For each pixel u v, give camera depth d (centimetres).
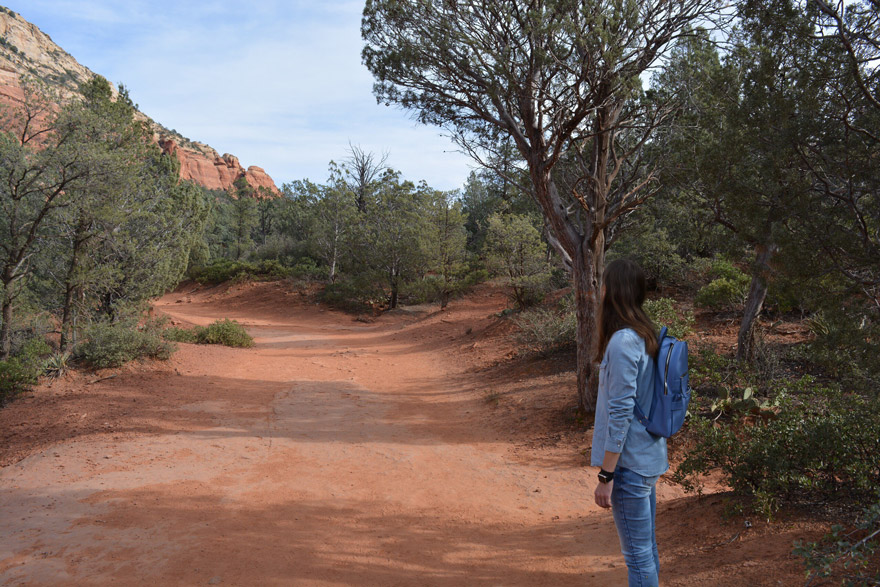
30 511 605
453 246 3781
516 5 889
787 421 509
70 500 641
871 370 477
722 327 1452
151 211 2153
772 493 439
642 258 2047
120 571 454
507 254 2538
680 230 1025
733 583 331
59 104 1622
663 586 355
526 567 455
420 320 3297
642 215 1209
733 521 432
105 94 1995
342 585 429
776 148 514
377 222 4141
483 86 975
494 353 1833
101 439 925
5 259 1619
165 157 2675
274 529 561
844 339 490
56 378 1307
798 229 509
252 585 429
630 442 246
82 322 1761
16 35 12056
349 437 1003
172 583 432
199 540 523
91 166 1585
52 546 507
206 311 4412
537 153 992
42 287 1884
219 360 1748
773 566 340
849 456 432
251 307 4481
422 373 1716
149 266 2077
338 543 526
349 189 4941
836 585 297
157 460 821
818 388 736
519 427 1051
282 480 748
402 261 3906
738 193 572
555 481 757
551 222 1034
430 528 575
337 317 3925
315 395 1362
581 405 1026
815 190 512
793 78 534
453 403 1306
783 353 1109
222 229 8544
